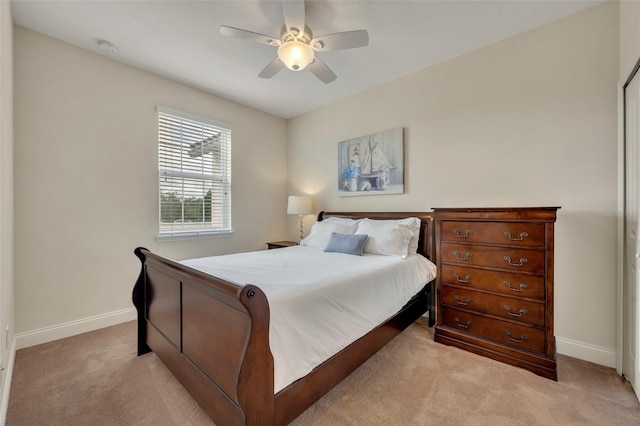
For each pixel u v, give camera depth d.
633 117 1.72
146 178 2.86
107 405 1.53
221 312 1.26
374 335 1.88
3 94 1.60
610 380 1.75
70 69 2.41
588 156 2.01
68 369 1.88
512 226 1.93
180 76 2.98
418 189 2.91
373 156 3.25
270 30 2.23
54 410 1.49
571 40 2.07
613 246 1.92
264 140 4.06
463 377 1.79
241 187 3.76
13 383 1.72
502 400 1.58
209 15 2.06
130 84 2.75
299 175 4.20
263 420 1.14
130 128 2.75
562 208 2.10
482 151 2.49
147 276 2.06
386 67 2.83
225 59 2.65
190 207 3.27
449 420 1.42
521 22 2.15
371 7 1.97
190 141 3.26
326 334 1.47
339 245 2.75
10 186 1.91
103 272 2.58
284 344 1.25
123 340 2.31
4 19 1.64
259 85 3.21
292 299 1.37
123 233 2.71
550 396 1.61
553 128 2.15
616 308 1.89
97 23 2.15
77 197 2.44
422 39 2.36
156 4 1.95
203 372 1.39
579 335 2.04
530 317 1.87
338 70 2.88
